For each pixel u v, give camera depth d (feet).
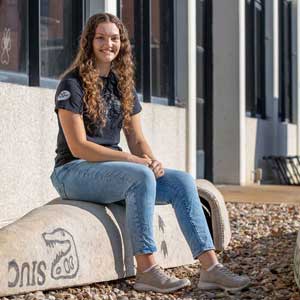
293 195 37.73
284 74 58.44
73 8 27.76
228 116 43.09
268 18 52.39
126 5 32.22
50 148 24.81
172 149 35.45
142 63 33.71
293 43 60.49
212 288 16.44
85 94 16.46
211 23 43.32
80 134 16.34
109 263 16.53
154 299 15.69
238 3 42.83
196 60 42.34
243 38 43.52
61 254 15.49
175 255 18.76
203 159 43.27
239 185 42.98
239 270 18.71
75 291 15.80
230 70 43.01
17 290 14.67
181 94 37.29
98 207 16.84
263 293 16.40
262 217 29.09
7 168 22.65
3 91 22.41
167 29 36.65
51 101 24.82
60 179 17.02
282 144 56.13
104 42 16.66
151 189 15.99
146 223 16.02
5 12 23.81
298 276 16.52
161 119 34.14
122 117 17.20
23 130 23.40
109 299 15.39
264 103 52.19
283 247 22.07
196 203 16.46
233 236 23.99
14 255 14.64
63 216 15.88
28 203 23.66
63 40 27.17
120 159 16.44
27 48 24.86
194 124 37.65
